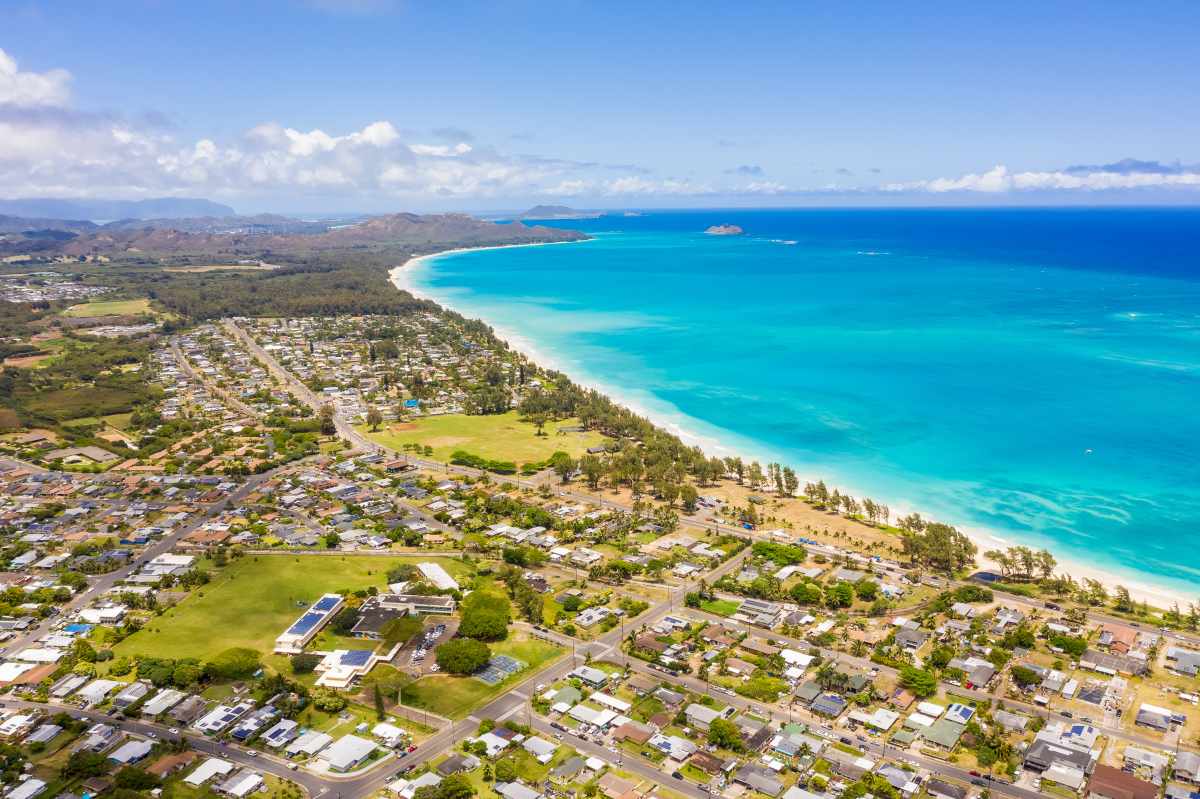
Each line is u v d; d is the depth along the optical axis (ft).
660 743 543.80
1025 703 598.75
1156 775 513.86
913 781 508.94
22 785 500.33
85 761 514.68
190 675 606.14
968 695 609.83
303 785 505.66
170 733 557.74
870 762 526.98
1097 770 513.04
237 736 548.72
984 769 523.29
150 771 515.50
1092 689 610.24
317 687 608.19
